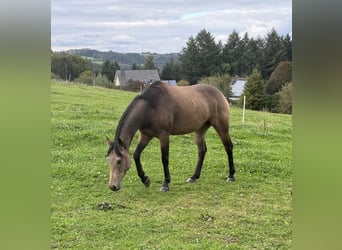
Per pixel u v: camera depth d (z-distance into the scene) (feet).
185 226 15.23
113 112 37.27
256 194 19.34
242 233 14.47
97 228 14.80
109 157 18.17
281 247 13.17
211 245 13.37
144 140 20.38
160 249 13.01
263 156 26.05
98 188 20.03
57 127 29.66
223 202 18.11
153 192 19.61
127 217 16.14
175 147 28.58
